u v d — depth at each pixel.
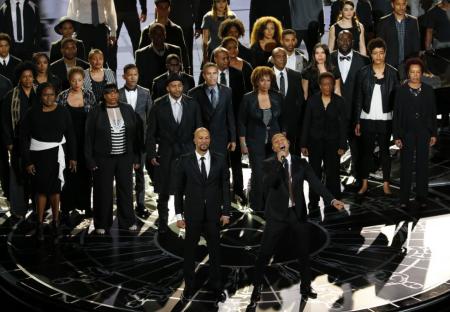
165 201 28.50
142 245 27.59
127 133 28.41
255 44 34.12
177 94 28.02
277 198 22.34
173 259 26.25
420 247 26.61
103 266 25.72
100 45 38.41
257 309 22.22
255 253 26.47
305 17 37.91
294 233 22.50
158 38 33.66
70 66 32.41
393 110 30.34
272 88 30.42
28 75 29.47
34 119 27.77
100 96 30.09
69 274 25.11
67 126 28.27
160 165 28.41
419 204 30.70
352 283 23.81
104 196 28.55
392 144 37.81
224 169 23.14
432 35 36.66
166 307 22.58
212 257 23.12
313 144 30.39
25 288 23.97
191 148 28.44
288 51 32.94
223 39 32.62
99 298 23.22
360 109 31.36
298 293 23.19
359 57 32.59
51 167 27.97
